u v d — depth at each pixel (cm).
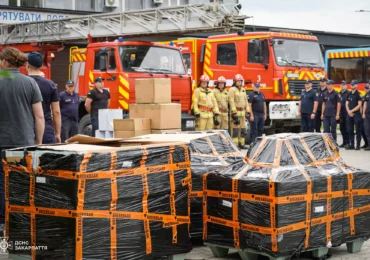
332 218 607
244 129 1593
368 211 646
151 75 1380
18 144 642
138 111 1048
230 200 592
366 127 1641
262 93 1658
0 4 2223
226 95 1554
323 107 1677
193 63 1808
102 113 1227
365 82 2347
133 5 2583
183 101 1425
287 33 1738
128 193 514
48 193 502
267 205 563
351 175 624
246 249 583
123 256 513
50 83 767
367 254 642
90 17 1532
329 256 624
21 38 1694
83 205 489
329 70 2441
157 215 539
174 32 1416
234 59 1762
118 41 1373
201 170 660
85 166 490
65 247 494
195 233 655
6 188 537
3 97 637
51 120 781
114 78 1369
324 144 640
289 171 582
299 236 575
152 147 536
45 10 2270
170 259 558
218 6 1370
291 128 1881
